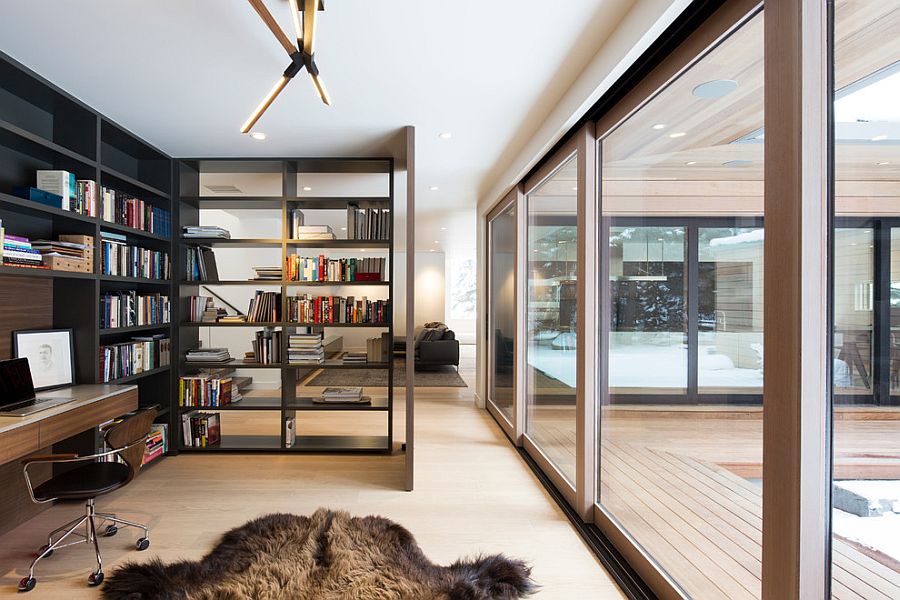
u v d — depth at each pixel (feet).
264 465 12.53
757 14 4.77
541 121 10.48
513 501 10.32
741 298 4.95
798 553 4.08
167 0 6.21
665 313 6.50
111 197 10.87
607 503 8.64
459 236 30.68
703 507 5.64
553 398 11.60
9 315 8.98
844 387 3.67
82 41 7.28
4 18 6.64
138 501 10.18
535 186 13.26
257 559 7.76
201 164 13.71
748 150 4.87
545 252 12.35
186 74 8.39
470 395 22.29
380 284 13.75
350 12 6.40
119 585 7.00
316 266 13.82
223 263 21.20
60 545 8.28
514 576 7.34
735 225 5.05
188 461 12.84
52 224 10.08
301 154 13.19
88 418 8.82
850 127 3.60
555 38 7.09
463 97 9.22
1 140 8.43
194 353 13.85
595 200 9.04
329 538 8.41
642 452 7.23
